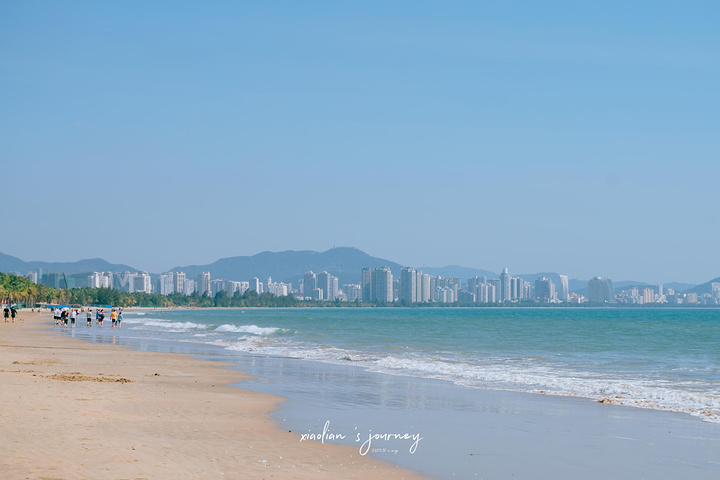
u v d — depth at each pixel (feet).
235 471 69.92
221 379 159.74
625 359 229.04
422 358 227.20
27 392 117.19
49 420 91.97
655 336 419.33
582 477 73.56
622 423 104.78
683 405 123.24
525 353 255.70
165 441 82.74
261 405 117.80
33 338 338.75
